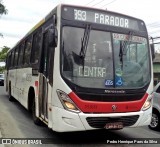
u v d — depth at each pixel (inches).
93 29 262.5
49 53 276.7
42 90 301.7
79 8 262.2
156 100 350.6
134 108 262.8
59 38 250.4
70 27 255.6
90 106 243.3
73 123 239.3
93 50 257.3
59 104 244.7
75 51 251.6
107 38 266.2
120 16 278.8
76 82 244.4
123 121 255.3
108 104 249.3
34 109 350.3
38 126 342.6
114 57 264.5
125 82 263.7
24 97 407.2
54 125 248.7
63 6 257.8
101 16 269.4
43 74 298.4
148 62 283.9
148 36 292.7
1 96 706.2
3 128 325.7
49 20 291.0
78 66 248.4
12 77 565.6
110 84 255.6
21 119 386.3
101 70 255.3
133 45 278.5
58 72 246.8
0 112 439.5
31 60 369.7
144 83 274.4
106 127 248.5
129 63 270.7
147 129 356.2
